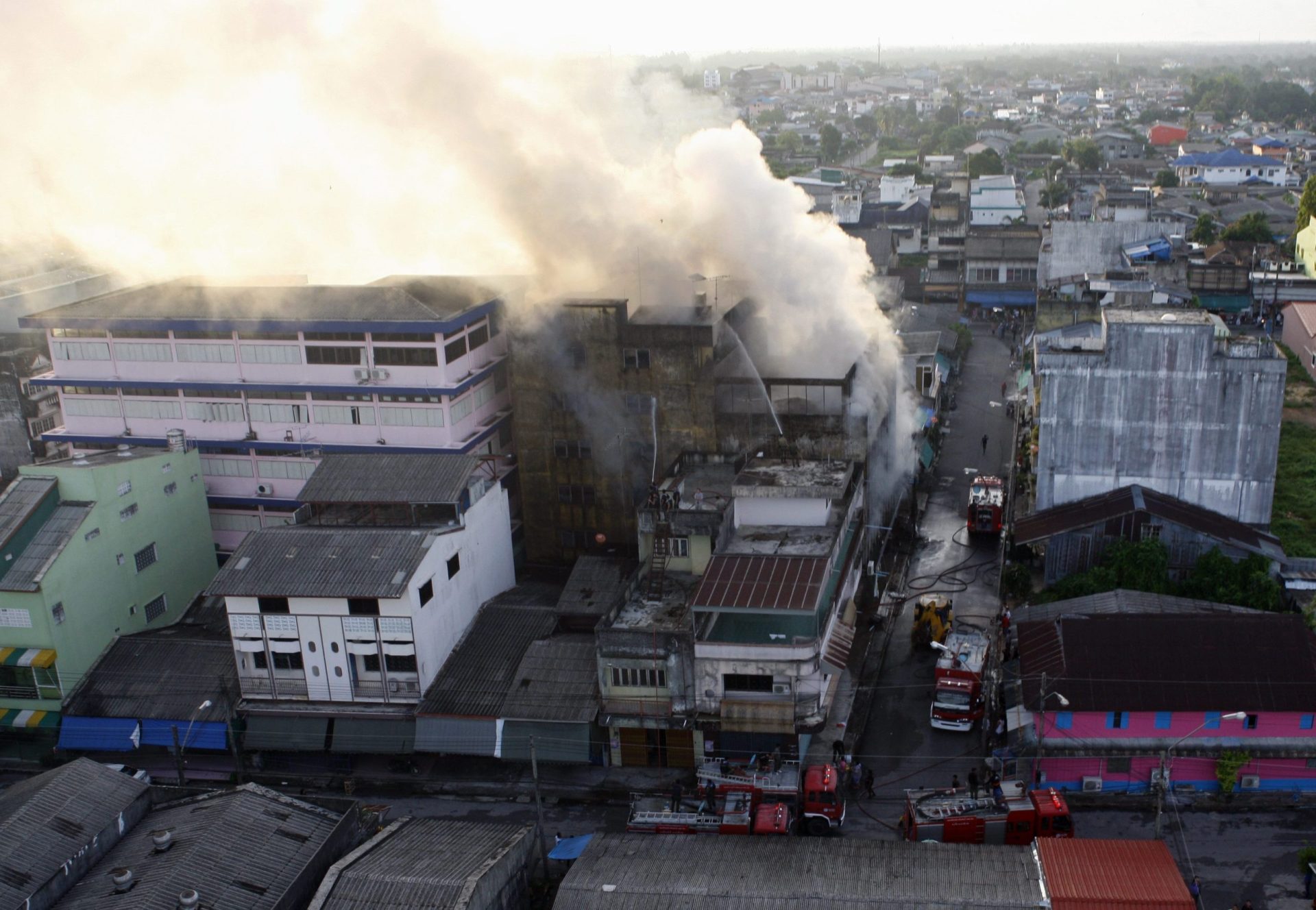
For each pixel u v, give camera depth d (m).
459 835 37.34
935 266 132.62
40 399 77.25
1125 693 42.03
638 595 48.81
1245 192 163.38
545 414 59.47
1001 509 65.12
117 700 48.16
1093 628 44.78
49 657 49.09
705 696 43.81
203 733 46.81
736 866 35.22
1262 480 55.16
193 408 62.91
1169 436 55.69
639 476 59.16
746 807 39.91
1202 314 57.28
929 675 51.88
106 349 63.22
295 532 49.09
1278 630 43.59
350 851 37.88
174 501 57.94
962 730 47.00
